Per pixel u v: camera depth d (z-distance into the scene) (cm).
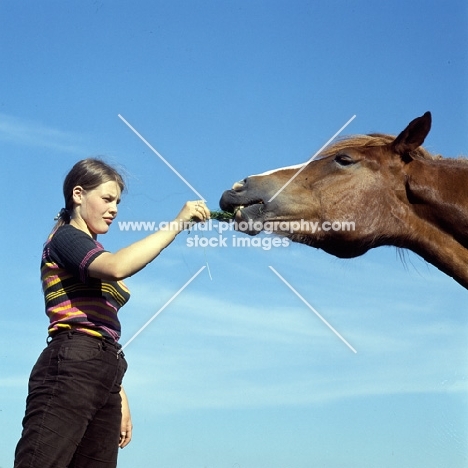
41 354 283
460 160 427
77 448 284
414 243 421
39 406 271
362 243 417
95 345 280
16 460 271
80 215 298
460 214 409
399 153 421
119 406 292
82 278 279
